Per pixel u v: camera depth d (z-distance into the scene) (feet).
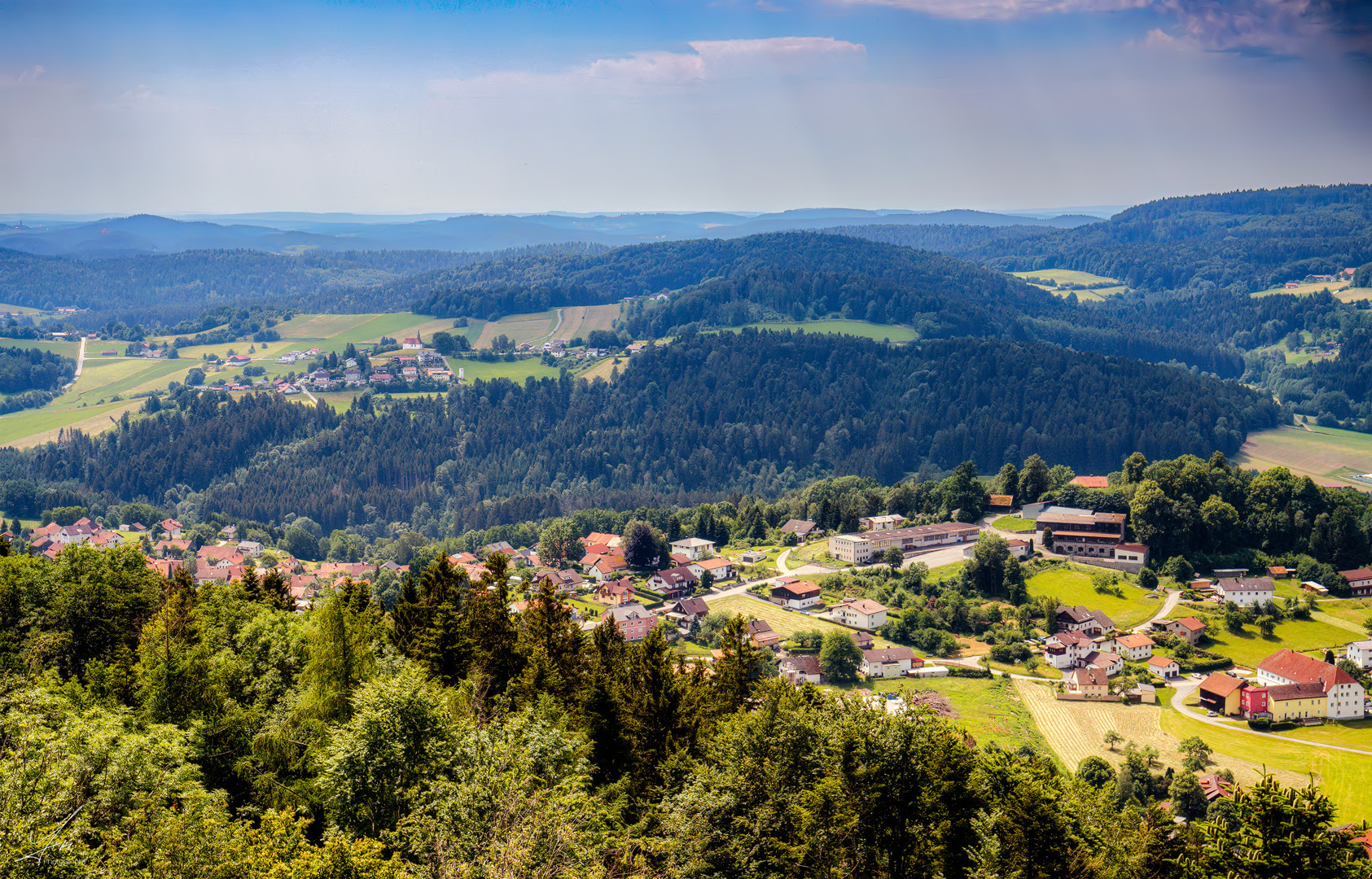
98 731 156.35
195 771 169.58
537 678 263.29
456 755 169.27
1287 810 153.48
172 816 142.10
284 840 146.00
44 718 160.56
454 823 148.66
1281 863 151.02
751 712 232.73
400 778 168.76
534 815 146.92
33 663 238.48
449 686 254.68
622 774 215.72
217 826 144.25
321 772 181.78
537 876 137.08
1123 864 207.51
